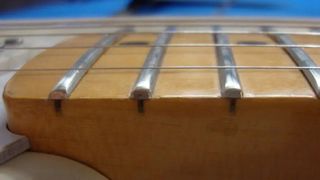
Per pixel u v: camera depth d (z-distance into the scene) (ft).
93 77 0.19
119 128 0.17
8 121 0.18
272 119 0.17
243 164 0.17
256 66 0.20
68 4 0.60
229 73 0.18
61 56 0.23
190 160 0.18
